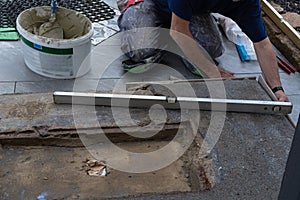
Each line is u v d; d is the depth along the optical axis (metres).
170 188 1.69
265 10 3.23
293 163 1.09
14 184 1.65
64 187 1.66
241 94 2.13
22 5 3.05
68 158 1.78
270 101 2.03
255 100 2.06
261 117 1.99
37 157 1.77
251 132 1.90
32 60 2.45
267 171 1.73
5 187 1.64
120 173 1.74
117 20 2.93
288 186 1.12
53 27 2.57
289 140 1.89
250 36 2.38
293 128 1.96
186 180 1.73
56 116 1.90
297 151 1.07
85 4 3.18
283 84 2.68
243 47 2.92
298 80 2.74
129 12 2.68
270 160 1.78
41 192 1.63
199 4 2.28
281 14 3.24
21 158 1.76
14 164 1.73
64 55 2.37
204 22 2.65
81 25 2.57
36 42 2.34
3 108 1.92
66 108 1.95
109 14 3.10
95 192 1.65
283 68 2.80
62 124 1.86
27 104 1.96
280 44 2.99
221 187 1.64
